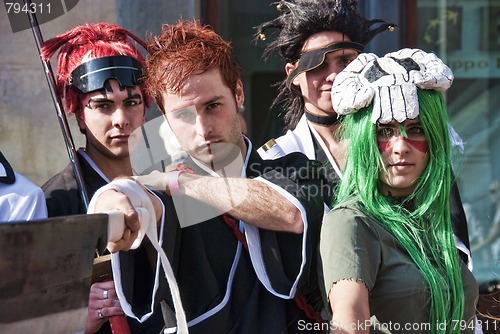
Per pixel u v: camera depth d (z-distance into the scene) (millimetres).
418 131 4184
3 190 4684
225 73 4281
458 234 4852
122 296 4012
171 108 4250
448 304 4082
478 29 9039
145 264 4191
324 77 5523
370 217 4125
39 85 7422
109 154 4938
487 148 9188
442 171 4211
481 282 6875
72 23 7250
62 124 4863
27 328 3244
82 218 3412
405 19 8695
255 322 4184
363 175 4184
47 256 3264
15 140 7449
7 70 7363
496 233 8797
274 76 8648
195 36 4324
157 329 4355
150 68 4344
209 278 4168
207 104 4230
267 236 4254
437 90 4199
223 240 4246
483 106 9164
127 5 7535
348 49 5531
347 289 3920
